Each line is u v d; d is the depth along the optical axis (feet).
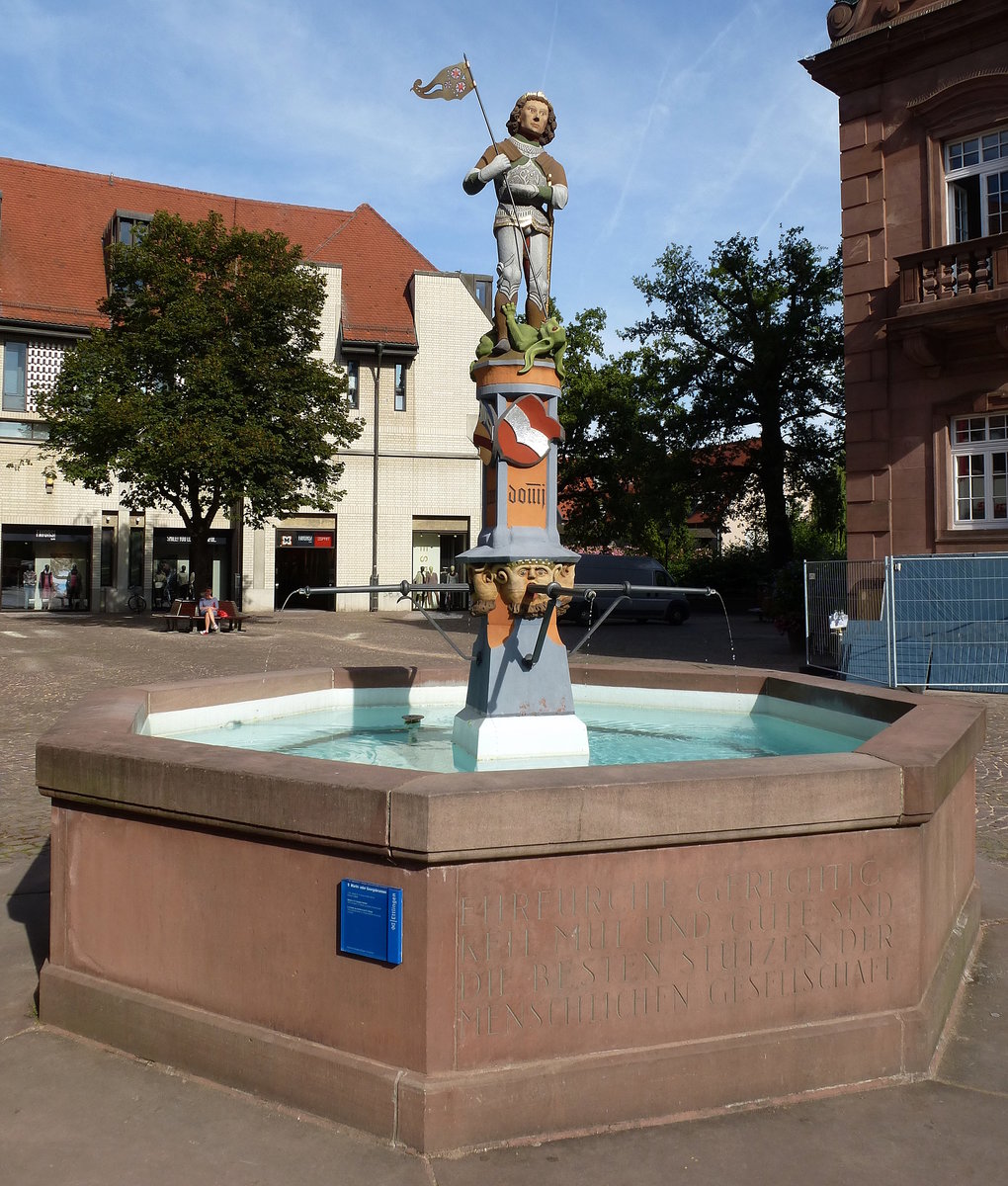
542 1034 10.28
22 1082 11.21
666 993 10.71
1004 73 50.90
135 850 12.00
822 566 56.13
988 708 43.62
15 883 19.13
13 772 29.78
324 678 24.91
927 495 54.19
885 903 11.60
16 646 70.49
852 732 19.86
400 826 9.84
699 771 10.96
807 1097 11.02
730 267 128.26
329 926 10.51
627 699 26.20
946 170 54.08
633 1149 9.95
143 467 78.48
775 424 129.18
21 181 119.65
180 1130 10.23
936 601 50.31
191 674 53.62
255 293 84.69
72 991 12.41
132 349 83.71
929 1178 9.59
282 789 10.52
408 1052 10.06
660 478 129.90
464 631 88.43
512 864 10.13
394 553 120.67
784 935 11.15
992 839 22.66
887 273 55.57
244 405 83.46
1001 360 51.42
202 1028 11.23
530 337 20.57
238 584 115.65
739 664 61.26
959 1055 12.09
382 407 120.47
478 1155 9.79
